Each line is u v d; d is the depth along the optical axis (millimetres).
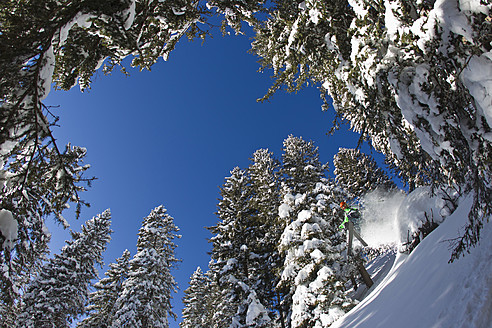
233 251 16594
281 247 14109
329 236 14977
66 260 20875
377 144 7164
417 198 10008
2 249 3361
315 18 5949
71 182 3639
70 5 3293
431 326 3574
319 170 22859
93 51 4109
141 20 4500
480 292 3258
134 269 21203
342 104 7094
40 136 3285
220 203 19375
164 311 22219
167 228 24109
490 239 3967
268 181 19953
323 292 11672
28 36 3117
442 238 6242
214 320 16828
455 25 3248
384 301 6855
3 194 3379
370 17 4867
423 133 4262
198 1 5762
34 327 17359
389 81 4422
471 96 3455
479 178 3682
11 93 3084
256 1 6383
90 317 23344
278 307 17719
